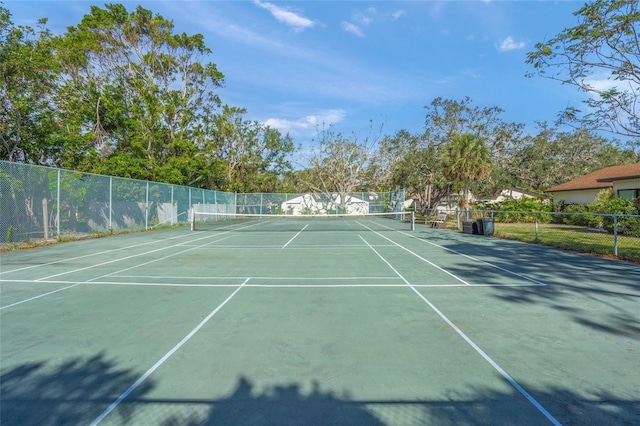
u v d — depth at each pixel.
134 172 25.94
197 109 38.41
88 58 29.06
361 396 3.48
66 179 17.22
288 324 5.48
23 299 6.91
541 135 46.44
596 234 19.78
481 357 4.33
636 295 7.14
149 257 12.19
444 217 28.31
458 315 5.91
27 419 3.13
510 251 13.48
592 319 5.71
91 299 6.90
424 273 9.36
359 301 6.74
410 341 4.82
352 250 13.91
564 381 3.76
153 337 4.98
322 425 3.04
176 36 34.75
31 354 4.44
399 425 3.04
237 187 45.94
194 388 3.63
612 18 9.02
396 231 23.20
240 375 3.90
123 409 3.28
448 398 3.45
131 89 32.06
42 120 21.58
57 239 16.39
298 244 15.98
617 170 29.72
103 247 14.92
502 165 45.53
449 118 44.69
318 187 52.25
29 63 19.50
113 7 31.45
